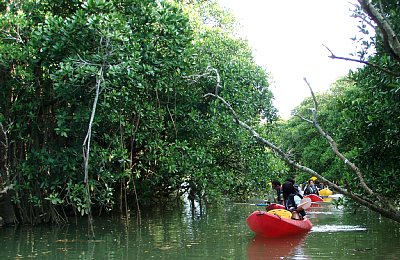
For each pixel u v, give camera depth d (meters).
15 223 13.50
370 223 13.32
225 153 17.33
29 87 12.53
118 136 13.77
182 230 12.44
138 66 11.95
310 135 33.16
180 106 15.51
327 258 8.35
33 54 12.14
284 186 12.76
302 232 11.46
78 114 12.38
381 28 3.75
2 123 12.87
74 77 11.73
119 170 14.55
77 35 11.63
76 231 12.38
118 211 17.33
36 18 13.12
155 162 14.80
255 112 18.14
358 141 9.60
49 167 13.05
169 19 13.04
